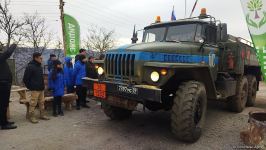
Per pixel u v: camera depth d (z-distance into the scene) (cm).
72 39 1109
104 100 501
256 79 839
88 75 710
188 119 438
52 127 552
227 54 657
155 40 618
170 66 418
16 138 481
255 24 516
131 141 468
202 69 480
